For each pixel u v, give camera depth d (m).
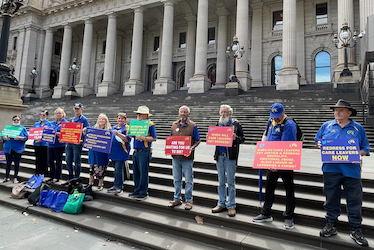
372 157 7.64
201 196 4.89
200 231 3.93
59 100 27.88
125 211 4.74
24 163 8.22
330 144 3.58
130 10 27.80
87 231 4.36
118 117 5.70
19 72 32.34
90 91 29.95
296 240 3.64
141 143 5.04
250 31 26.75
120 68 34.28
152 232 4.20
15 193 5.76
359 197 3.43
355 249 3.30
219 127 4.39
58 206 5.06
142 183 5.04
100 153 5.52
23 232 4.25
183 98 19.62
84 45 29.88
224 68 26.67
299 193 4.79
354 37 16.50
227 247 3.70
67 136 5.78
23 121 19.34
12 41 34.22
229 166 4.32
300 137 4.04
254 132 11.39
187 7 28.41
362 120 10.97
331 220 3.57
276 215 4.16
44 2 33.97
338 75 17.92
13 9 10.16
